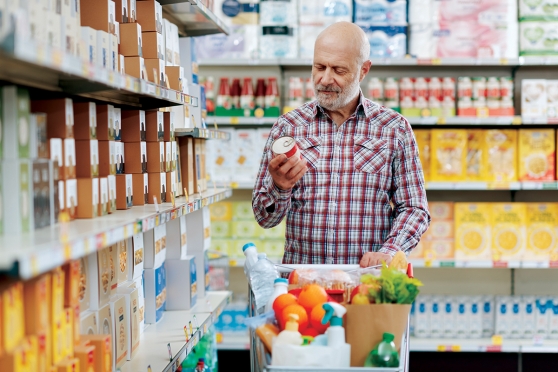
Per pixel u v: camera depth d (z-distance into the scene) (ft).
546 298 15.69
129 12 8.57
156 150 8.91
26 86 6.67
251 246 7.82
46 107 6.49
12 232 5.39
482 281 17.11
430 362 16.58
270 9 15.49
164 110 10.33
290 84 15.83
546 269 16.96
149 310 9.77
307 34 15.57
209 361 12.54
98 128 7.52
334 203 9.73
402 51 15.34
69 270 6.09
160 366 7.95
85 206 6.86
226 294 11.96
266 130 15.78
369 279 6.52
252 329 7.13
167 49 10.00
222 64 15.81
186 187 10.55
